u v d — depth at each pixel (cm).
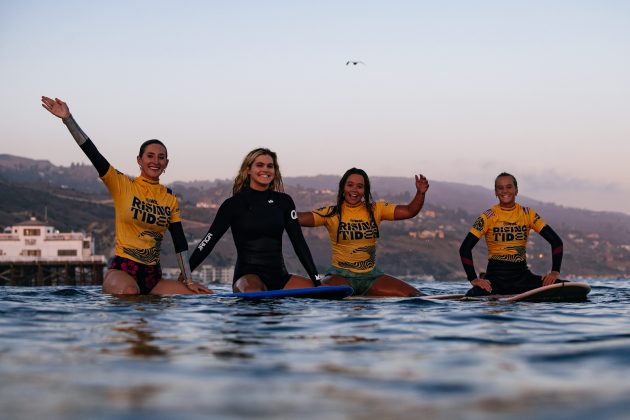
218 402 276
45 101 874
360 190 1030
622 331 539
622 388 307
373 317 639
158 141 955
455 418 252
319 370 353
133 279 939
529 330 545
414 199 1041
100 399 279
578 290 956
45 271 6969
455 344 459
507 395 293
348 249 1035
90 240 8125
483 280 998
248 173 995
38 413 254
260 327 552
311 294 905
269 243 984
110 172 918
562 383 320
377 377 335
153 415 253
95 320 584
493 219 1020
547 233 1020
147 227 944
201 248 974
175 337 483
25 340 458
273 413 258
